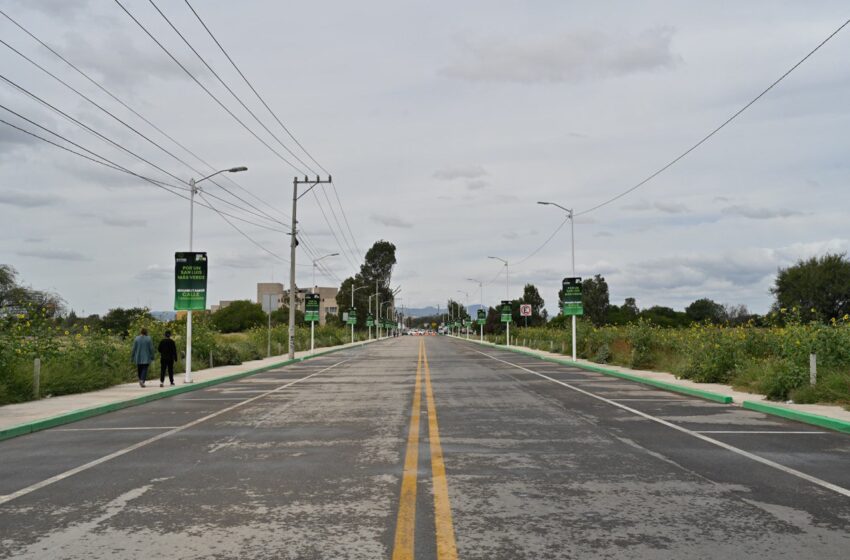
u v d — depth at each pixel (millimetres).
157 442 11680
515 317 109125
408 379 26109
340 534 6156
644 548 5715
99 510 7117
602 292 90875
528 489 7906
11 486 8312
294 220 44344
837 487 8000
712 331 25094
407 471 8938
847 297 57219
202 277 24516
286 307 138375
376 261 151750
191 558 5543
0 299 41531
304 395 20141
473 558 5469
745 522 6500
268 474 8844
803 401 16047
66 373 20516
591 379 25969
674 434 12180
